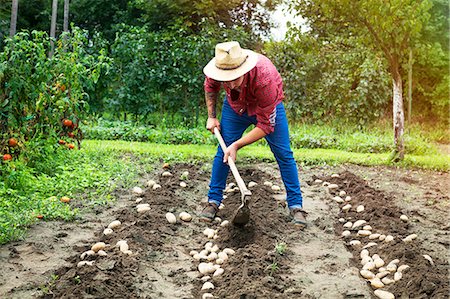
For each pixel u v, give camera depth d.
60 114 8.40
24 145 7.61
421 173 10.05
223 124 6.30
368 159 10.73
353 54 15.70
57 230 5.80
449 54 16.72
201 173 8.77
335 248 5.66
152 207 6.63
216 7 18.64
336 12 10.24
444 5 16.30
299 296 4.36
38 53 8.17
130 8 19.70
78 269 4.55
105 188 7.41
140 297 4.30
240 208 5.52
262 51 16.42
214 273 4.80
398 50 10.35
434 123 17.52
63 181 7.32
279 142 6.29
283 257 5.22
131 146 10.70
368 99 15.58
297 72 15.49
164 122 13.68
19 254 5.09
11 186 6.96
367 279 4.86
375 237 5.86
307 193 8.05
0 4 20.45
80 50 9.26
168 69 13.97
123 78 13.73
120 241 5.26
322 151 11.80
